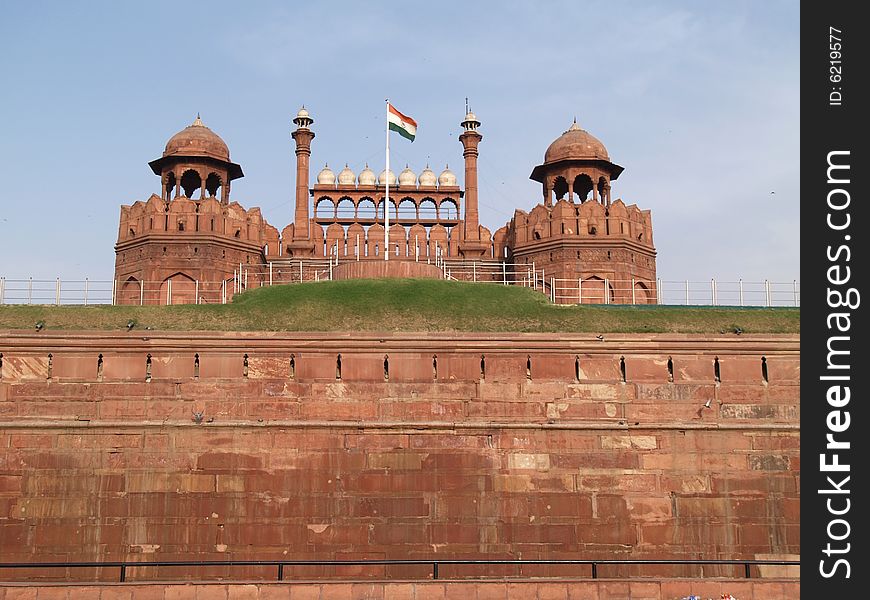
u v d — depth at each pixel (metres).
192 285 31.12
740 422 20.64
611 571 19.52
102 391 20.17
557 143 35.88
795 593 14.74
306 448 19.92
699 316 23.39
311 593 14.41
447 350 20.75
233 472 19.73
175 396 20.22
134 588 14.32
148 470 19.70
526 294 25.19
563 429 20.31
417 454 20.02
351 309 23.00
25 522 19.41
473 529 19.67
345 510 19.64
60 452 19.73
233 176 35.97
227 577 19.20
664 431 20.44
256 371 20.42
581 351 20.94
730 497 20.14
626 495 20.03
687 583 14.65
